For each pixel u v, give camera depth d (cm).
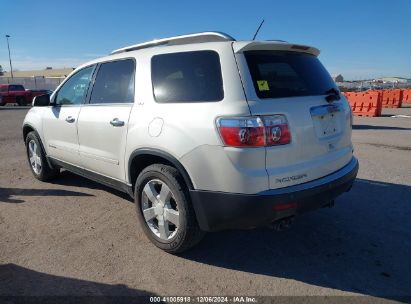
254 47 334
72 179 625
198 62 346
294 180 322
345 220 454
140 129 373
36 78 5262
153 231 379
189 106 337
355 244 394
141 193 385
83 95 481
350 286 320
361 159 785
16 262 357
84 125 461
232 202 312
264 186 308
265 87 324
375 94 1803
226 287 319
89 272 340
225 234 417
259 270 345
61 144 521
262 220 313
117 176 426
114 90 431
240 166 306
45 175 597
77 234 417
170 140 341
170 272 341
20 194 551
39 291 311
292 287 319
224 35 349
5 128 1389
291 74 353
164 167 355
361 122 1537
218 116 313
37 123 573
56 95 545
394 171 677
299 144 327
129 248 385
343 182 366
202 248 386
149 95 379
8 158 809
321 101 357
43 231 425
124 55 429
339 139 377
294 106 328
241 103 310
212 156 316
